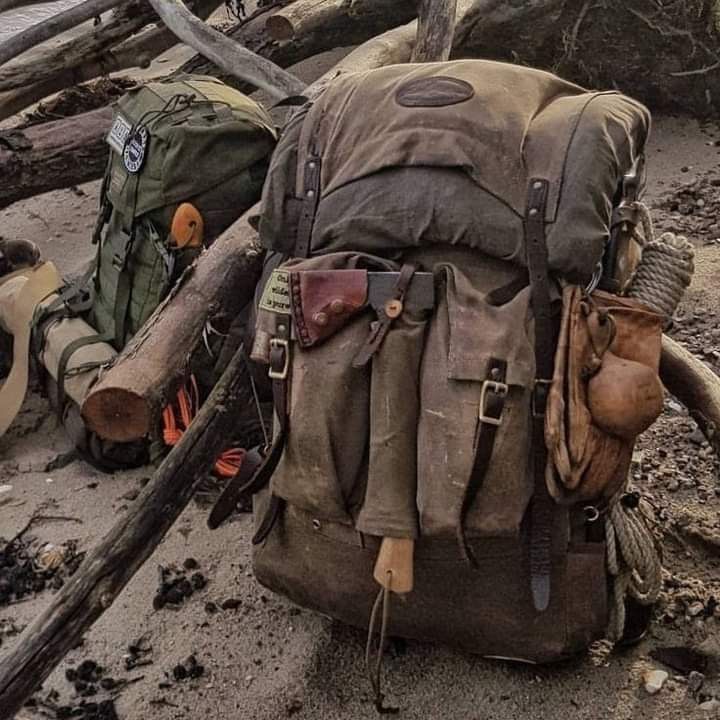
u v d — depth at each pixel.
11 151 5.07
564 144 2.50
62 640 2.66
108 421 2.97
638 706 2.89
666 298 2.67
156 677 3.07
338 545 2.70
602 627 2.71
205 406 2.96
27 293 4.20
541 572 2.54
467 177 2.49
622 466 2.54
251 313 2.90
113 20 6.17
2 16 9.36
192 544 3.57
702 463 3.76
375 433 2.42
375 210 2.53
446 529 2.37
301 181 2.67
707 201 5.59
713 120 6.39
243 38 6.05
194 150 3.68
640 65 6.29
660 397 2.46
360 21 5.99
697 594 3.23
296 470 2.51
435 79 2.64
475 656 3.05
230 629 3.22
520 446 2.38
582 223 2.44
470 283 2.46
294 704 2.96
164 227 3.79
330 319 2.45
